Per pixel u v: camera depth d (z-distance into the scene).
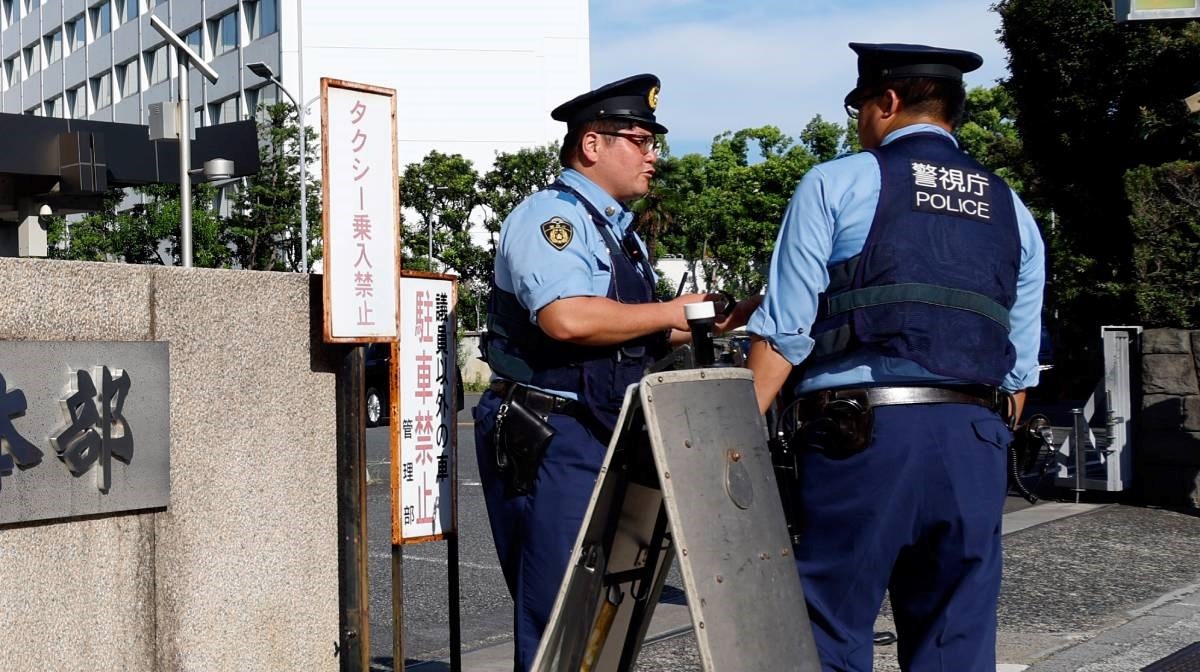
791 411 3.07
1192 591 6.36
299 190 34.88
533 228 3.31
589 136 3.47
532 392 3.35
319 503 3.93
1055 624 5.65
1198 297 12.62
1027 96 22.55
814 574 2.96
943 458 2.88
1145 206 12.90
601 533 2.78
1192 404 9.05
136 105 51.06
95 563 3.32
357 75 46.69
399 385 3.96
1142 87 21.16
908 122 3.11
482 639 5.77
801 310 2.91
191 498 3.57
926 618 3.05
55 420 3.19
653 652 5.14
